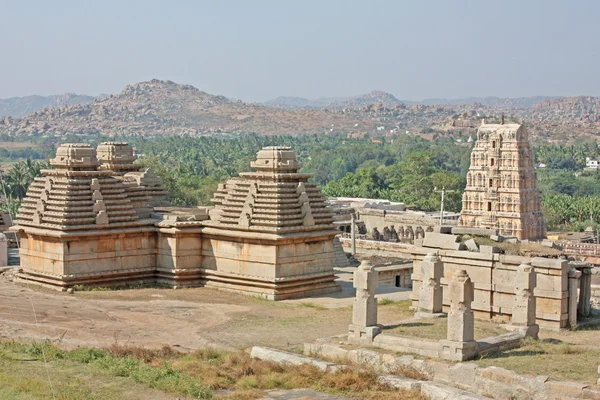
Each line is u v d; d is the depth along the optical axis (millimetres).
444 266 40406
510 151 111125
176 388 27828
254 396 27562
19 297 44219
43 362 30750
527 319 33688
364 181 194750
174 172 173500
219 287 48531
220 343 35406
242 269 47781
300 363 30812
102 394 27047
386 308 42844
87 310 41500
